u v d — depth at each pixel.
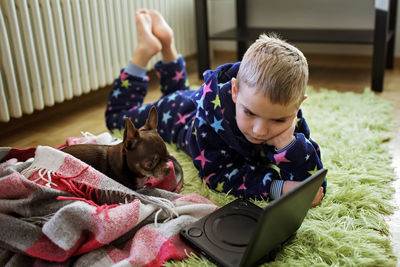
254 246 0.83
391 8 2.60
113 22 2.08
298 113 1.22
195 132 1.28
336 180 1.28
